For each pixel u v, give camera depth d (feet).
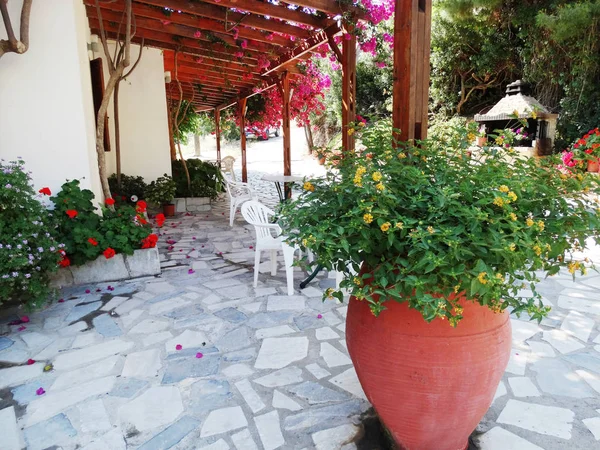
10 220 8.07
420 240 3.78
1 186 7.91
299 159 54.44
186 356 6.97
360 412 5.50
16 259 7.54
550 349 7.04
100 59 13.53
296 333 7.78
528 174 4.50
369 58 41.22
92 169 11.57
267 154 66.08
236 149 78.48
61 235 10.02
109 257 10.19
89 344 7.39
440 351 4.09
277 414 5.47
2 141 10.26
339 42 16.07
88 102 11.55
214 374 6.42
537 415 5.36
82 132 10.95
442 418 4.33
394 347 4.23
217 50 18.47
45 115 10.55
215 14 14.19
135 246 11.10
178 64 22.75
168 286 10.34
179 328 8.01
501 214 3.95
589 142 4.89
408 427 4.47
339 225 4.07
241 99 30.22
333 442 4.96
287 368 6.59
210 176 25.17
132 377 6.34
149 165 21.31
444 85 34.58
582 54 24.31
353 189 4.22
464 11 27.99
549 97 28.04
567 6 22.65
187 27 16.53
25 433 5.12
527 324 7.97
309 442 4.97
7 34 9.82
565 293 9.49
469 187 4.10
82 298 9.53
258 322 8.25
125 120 20.44
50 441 4.99
